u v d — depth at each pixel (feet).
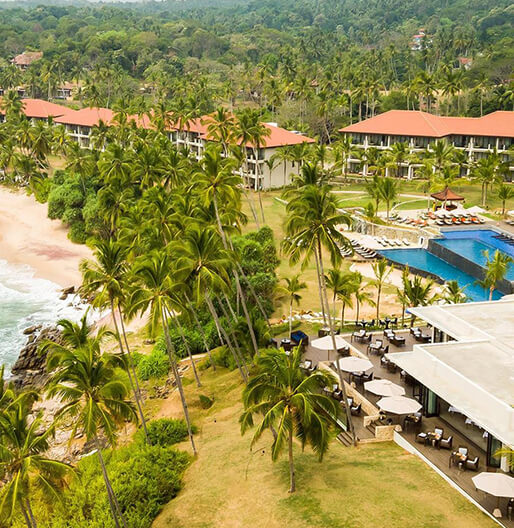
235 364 195.62
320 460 115.65
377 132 439.63
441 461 125.39
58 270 316.19
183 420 168.86
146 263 148.56
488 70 649.20
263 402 116.16
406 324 212.23
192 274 158.81
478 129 428.97
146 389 195.21
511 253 283.79
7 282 301.22
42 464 104.53
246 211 366.63
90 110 568.41
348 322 217.36
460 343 143.13
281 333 209.26
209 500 127.44
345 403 138.82
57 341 233.55
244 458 141.08
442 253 292.20
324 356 182.70
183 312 168.04
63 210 368.89
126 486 131.95
